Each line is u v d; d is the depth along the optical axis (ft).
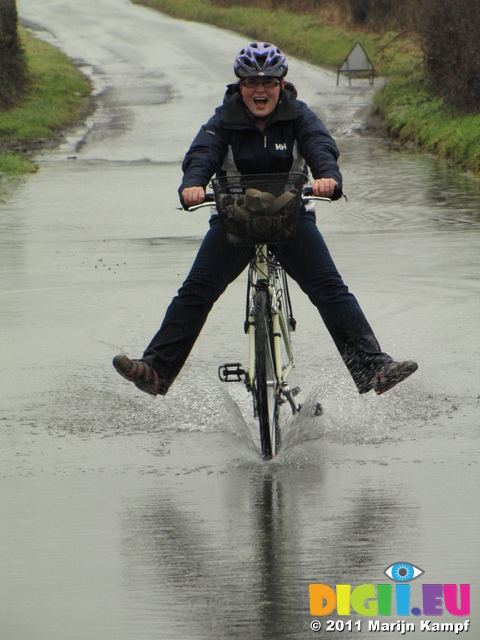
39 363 44.16
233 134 33.04
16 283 62.18
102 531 26.71
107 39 294.66
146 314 53.06
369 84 203.00
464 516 27.12
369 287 58.54
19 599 22.85
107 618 21.83
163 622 21.58
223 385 40.19
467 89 137.18
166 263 67.92
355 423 35.40
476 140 119.75
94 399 38.96
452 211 87.61
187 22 328.29
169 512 28.02
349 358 33.68
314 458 32.30
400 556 24.66
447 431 34.53
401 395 38.29
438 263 65.41
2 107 183.21
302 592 22.85
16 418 36.86
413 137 139.23
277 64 32.09
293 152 33.45
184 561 24.68
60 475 31.22
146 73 230.89
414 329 48.55
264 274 33.63
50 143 151.23
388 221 83.87
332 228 81.25
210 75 224.33
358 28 264.31
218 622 21.53
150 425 35.99
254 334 33.22
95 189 107.76
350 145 140.05
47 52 256.52
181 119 170.30
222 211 31.01
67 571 24.27
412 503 28.19
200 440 34.45
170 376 33.88
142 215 91.25
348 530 26.37
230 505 28.45
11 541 26.16
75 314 53.47
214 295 33.76
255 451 33.45
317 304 33.88
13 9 199.82
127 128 163.12
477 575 23.57
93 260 69.72
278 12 305.12
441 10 152.05
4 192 106.73
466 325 49.14
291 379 40.55
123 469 31.71
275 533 26.30
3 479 30.89
